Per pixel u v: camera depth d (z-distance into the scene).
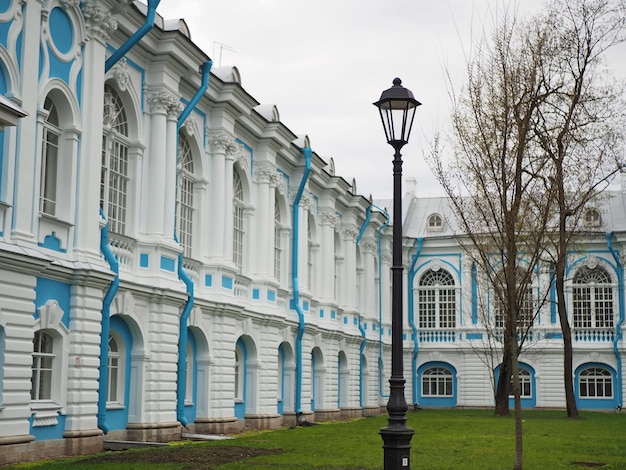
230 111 24.47
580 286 45.47
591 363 44.91
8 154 14.94
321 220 34.12
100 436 17.17
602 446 21.19
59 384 16.28
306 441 21.28
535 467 16.34
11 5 15.17
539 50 15.30
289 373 29.70
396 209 12.67
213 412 23.33
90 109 17.36
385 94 12.87
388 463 11.79
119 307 18.67
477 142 15.18
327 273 34.06
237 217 26.53
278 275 29.69
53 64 16.41
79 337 16.67
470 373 46.41
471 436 24.20
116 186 19.67
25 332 15.05
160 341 20.12
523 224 16.20
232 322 24.28
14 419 14.77
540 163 15.79
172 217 20.92
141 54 20.33
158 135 20.62
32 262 15.04
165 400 20.20
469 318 46.78
